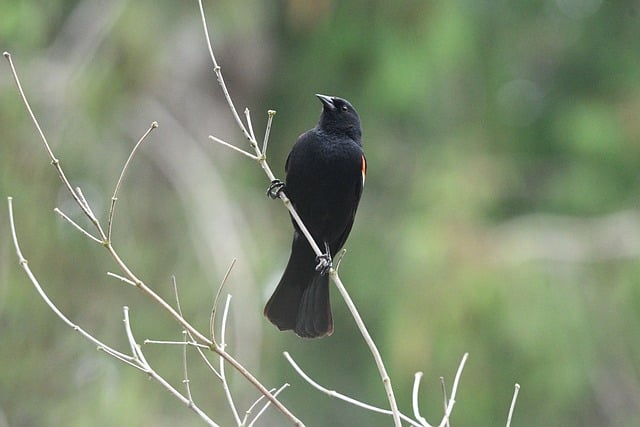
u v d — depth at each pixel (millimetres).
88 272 12344
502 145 16734
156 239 13250
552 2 17516
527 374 13242
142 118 13898
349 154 9492
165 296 12703
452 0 14797
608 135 16141
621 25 17266
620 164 16172
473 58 16031
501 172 15906
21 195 12039
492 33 16734
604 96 17031
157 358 12164
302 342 16688
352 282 15656
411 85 14578
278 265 14117
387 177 15938
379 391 14734
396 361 13398
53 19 13703
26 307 11836
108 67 13195
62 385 11859
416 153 15977
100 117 13023
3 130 12125
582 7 17578
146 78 13695
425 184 15148
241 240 13492
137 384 11961
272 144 15875
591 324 13898
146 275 12727
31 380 11773
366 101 14984
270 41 15977
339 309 15984
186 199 13703
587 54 17391
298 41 15805
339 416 16562
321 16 14523
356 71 14977
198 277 12914
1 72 12516
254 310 12789
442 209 14695
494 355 13250
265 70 16016
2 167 11992
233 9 13898
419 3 14453
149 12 13547
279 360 16438
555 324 13469
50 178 12297
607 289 14281
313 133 9570
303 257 9492
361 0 14609
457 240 14125
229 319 12625
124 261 12617
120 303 12391
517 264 13820
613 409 14305
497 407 13266
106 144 13125
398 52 14531
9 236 11859
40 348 11891
